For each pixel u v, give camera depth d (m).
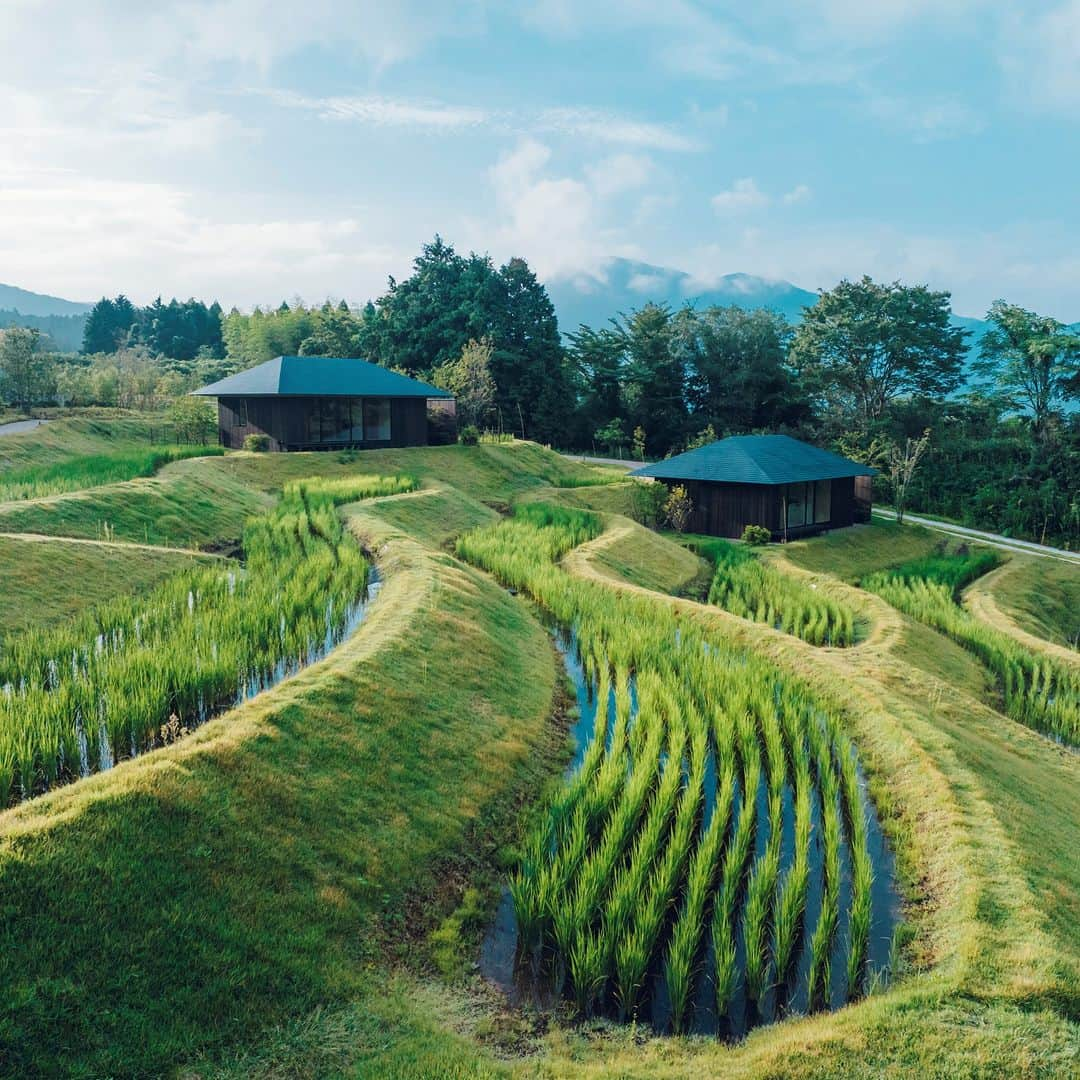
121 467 38.91
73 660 18.48
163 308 145.38
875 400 85.31
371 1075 9.41
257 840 12.23
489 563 33.53
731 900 12.48
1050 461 67.75
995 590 40.78
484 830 14.94
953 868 13.61
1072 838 15.55
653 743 16.94
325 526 34.94
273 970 10.52
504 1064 9.84
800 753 16.97
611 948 11.42
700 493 49.09
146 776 12.20
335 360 55.12
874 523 55.59
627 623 26.02
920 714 19.81
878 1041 9.94
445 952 11.82
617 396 89.56
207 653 18.66
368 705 16.64
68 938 9.75
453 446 57.53
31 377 58.59
